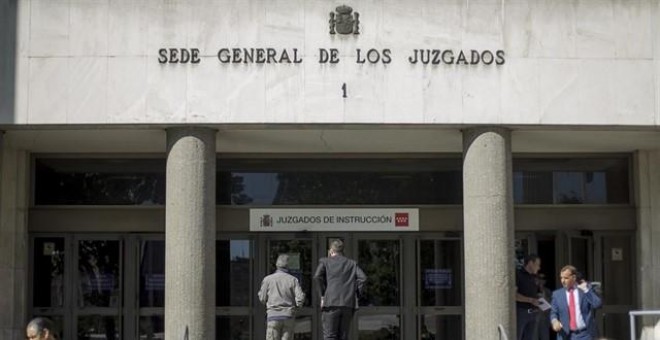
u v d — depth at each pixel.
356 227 17.73
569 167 18.12
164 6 14.62
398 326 17.59
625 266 18.02
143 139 16.17
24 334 17.02
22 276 17.06
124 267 17.58
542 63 14.84
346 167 17.97
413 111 14.66
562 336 13.38
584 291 13.44
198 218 14.58
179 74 14.59
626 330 17.83
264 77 14.61
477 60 14.76
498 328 14.56
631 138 16.33
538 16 14.88
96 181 17.86
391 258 17.77
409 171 18.00
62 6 14.62
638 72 14.91
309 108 14.59
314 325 17.48
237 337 17.53
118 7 14.63
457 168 18.02
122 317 17.50
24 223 17.23
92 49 14.59
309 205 17.78
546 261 17.95
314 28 14.70
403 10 14.76
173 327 14.41
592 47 14.90
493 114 14.73
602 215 18.03
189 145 14.63
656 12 14.98
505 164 14.89
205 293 14.52
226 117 14.54
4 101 14.50
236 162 17.91
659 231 17.66
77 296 17.52
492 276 14.67
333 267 14.20
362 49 14.70
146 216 17.72
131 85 14.55
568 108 14.81
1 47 14.58
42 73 14.55
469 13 14.82
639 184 17.88
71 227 17.61
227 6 14.66
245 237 17.72
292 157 17.89
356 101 14.63
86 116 14.51
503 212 14.80
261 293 14.72
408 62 14.71
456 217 17.78
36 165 17.80
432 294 17.69
